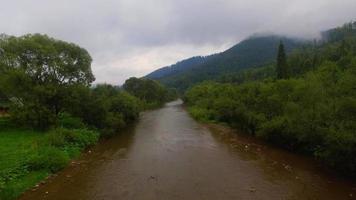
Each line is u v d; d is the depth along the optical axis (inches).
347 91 962.1
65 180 834.2
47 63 1531.7
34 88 1418.6
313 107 1032.2
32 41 1509.6
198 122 2033.7
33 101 1430.9
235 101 1731.1
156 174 868.0
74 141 1208.8
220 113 1974.7
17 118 1411.2
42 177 840.9
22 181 786.8
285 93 1300.4
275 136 1188.5
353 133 770.8
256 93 1594.5
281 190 729.6
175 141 1350.9
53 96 1488.7
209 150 1150.3
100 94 1893.5
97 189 763.4
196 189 744.3
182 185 773.9
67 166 967.6
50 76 1528.1
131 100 2220.7
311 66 3836.1
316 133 938.7
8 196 690.8
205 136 1459.2
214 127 1753.2
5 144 1125.7
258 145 1218.6
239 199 680.4
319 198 681.0
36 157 911.7
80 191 751.7
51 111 1480.1
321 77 1283.2
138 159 1042.7
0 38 1584.6
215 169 903.1
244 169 898.1
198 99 3575.3
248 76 5511.8
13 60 1493.6
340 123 823.1
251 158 1020.5
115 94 2193.7
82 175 876.0
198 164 959.0
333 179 799.7
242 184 773.3
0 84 1455.5
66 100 1508.4
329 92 1060.5
